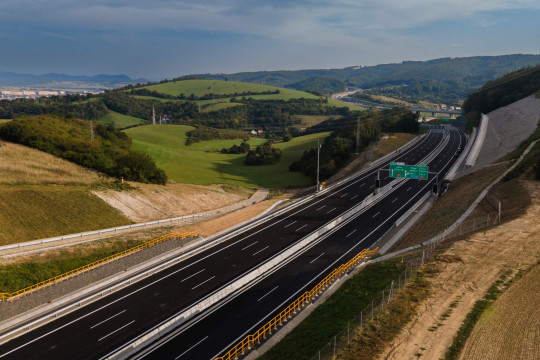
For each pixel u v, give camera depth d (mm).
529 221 43750
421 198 70375
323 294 37188
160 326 32125
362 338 25859
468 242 40031
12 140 74188
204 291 39312
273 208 70938
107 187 64875
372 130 130750
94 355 29359
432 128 168000
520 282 31266
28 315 34125
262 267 43812
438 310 28188
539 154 67250
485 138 106500
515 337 24469
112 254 45906
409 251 43938
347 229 58031
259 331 32031
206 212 69500
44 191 56250
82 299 37375
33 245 44344
